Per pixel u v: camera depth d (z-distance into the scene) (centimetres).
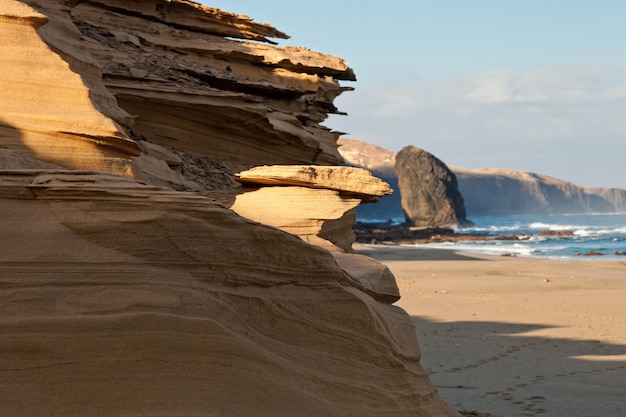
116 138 956
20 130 929
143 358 600
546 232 9069
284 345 676
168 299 621
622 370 1391
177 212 651
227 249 666
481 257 4725
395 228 10088
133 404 589
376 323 721
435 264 4000
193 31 2414
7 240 612
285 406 641
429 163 12719
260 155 2009
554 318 2062
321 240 1055
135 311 607
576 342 1689
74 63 1099
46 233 622
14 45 970
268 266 686
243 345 636
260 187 1148
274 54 2512
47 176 654
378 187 1112
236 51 2409
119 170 959
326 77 2681
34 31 987
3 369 573
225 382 621
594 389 1234
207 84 2116
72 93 967
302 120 2369
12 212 629
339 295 713
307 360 681
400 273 3441
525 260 4381
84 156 943
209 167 1803
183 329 614
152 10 2306
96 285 611
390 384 721
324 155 2211
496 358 1505
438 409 783
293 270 698
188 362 612
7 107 935
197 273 651
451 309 2239
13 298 591
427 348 1608
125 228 634
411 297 2536
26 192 641
